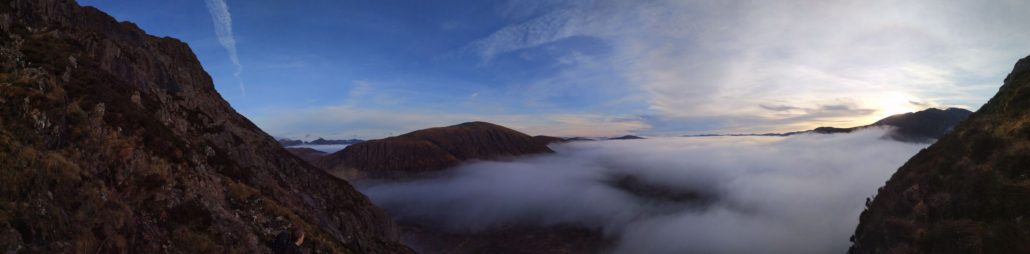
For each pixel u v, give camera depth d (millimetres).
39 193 18125
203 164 36781
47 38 40312
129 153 27750
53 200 18766
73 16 50031
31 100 23328
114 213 21719
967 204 63969
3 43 34438
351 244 51750
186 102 57156
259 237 30688
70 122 26219
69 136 25297
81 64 38719
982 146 70000
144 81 50500
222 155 45344
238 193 35406
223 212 30219
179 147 35219
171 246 23688
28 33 39469
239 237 28734
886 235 78938
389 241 78188
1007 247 53875
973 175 66625
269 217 34719
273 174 58156
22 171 17953
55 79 30750
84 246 18359
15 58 29469
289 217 36281
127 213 22625
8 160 17875
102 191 22594
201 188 31203
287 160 71188
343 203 74562
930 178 76875
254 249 28938
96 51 45406
